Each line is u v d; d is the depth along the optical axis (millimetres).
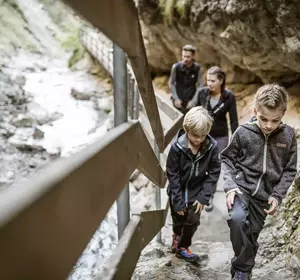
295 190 3869
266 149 2676
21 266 749
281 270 3312
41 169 990
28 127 7793
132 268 1993
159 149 3328
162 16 7820
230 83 7488
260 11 5406
